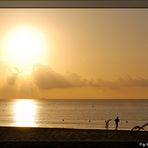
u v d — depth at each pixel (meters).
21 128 11.16
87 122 44.22
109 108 100.62
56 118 54.47
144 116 58.69
